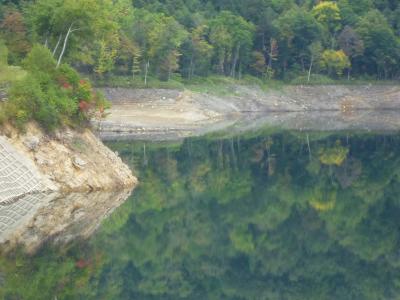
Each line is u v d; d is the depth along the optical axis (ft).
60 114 185.57
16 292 105.91
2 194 163.32
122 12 474.49
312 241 164.86
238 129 381.60
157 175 229.45
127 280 122.21
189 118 406.62
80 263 125.39
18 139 171.83
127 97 414.41
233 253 151.33
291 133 366.22
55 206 162.40
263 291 127.03
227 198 206.08
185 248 151.43
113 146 289.12
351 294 126.31
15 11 326.24
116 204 174.50
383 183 234.99
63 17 217.36
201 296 120.98
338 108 522.88
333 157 287.07
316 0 649.61
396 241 165.68
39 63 194.18
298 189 222.69
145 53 456.86
